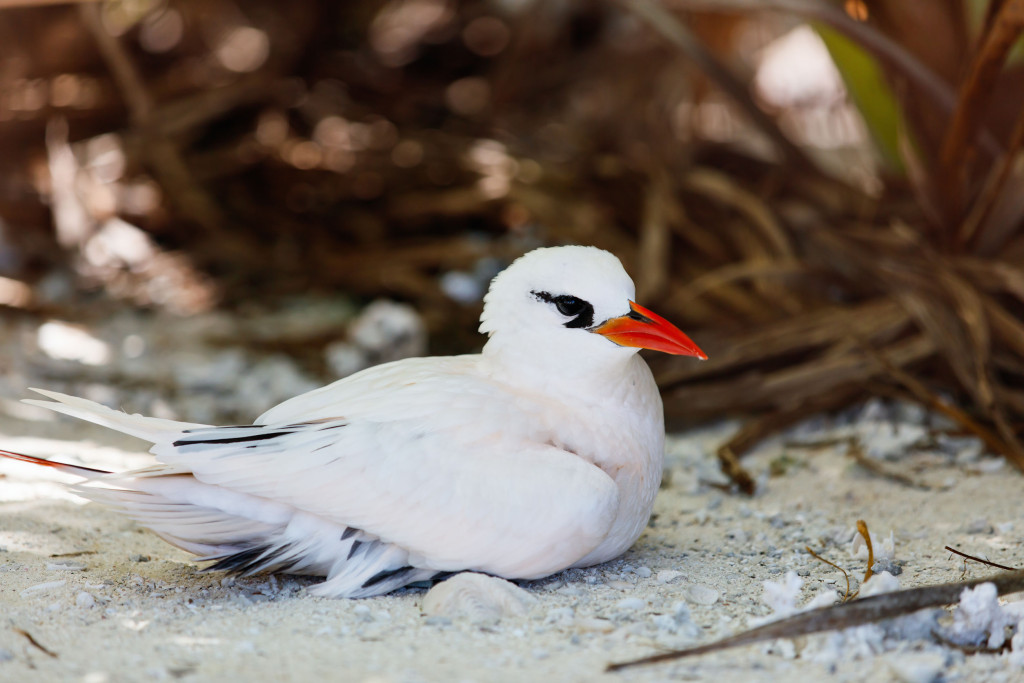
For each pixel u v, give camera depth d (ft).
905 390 34.09
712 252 45.11
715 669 18.10
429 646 18.89
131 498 21.22
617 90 59.77
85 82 57.41
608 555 22.89
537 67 62.03
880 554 23.95
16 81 55.88
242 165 56.34
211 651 18.69
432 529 20.81
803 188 46.96
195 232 53.67
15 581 22.08
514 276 22.80
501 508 20.75
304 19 61.26
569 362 22.47
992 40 32.32
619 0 44.55
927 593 19.20
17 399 36.29
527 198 50.26
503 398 22.07
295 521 21.38
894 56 36.19
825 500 28.60
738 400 34.96
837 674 17.92
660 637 19.45
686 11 57.47
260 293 49.70
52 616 20.33
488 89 62.49
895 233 40.52
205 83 59.16
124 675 17.67
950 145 36.17
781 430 33.73
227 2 61.00
